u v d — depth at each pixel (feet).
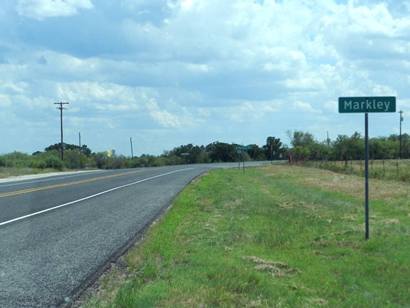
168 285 28.27
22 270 33.27
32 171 203.51
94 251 39.58
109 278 31.40
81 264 35.09
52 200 78.84
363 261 35.83
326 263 35.47
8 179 145.38
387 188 99.14
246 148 239.50
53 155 271.28
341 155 298.15
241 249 39.19
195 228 49.90
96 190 99.25
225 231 48.16
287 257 37.09
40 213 62.64
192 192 94.58
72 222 55.21
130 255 37.22
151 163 383.65
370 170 165.07
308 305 26.03
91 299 26.99
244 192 95.09
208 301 25.49
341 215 60.29
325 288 29.37
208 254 36.63
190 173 180.86
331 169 198.39
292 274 32.45
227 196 86.12
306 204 73.31
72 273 32.63
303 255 37.88
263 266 33.53
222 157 466.70
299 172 179.63
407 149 376.07
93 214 62.18
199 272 31.14
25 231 48.80
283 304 25.86
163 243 41.24
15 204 72.79
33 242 43.09
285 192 94.17
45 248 40.60
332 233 47.01
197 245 40.52
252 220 56.29
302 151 305.53
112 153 352.69
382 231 47.39
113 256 37.76
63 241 43.70
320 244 41.96
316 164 236.63
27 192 93.40
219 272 30.83
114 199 81.20
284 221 55.36
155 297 25.94
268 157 483.51
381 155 366.22
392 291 29.04
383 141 374.63
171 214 61.41
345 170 179.22
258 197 84.64
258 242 42.68
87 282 30.48
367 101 42.24
